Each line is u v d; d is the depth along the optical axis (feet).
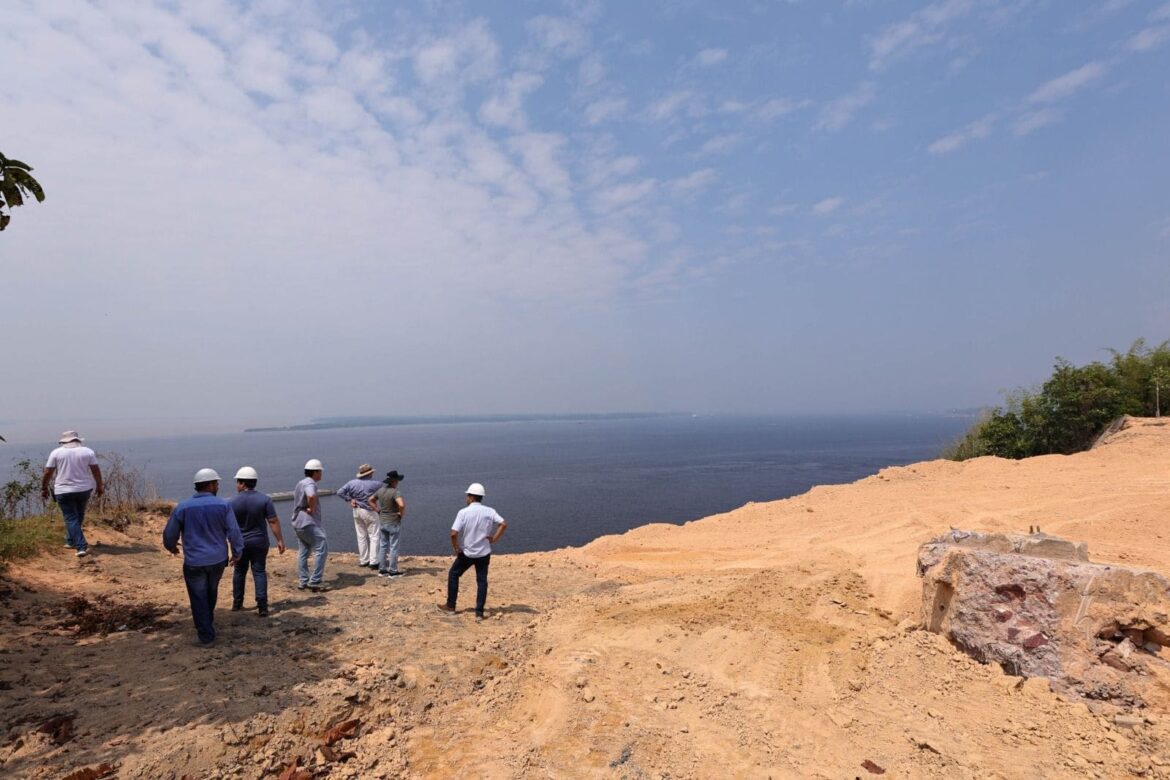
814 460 260.21
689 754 16.48
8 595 26.30
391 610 28.27
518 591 33.63
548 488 181.06
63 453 33.12
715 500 147.64
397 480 35.53
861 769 15.56
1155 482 47.91
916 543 39.86
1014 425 82.99
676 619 26.66
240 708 17.35
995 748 16.08
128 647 21.83
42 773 13.84
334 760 15.92
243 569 27.30
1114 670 17.57
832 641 24.14
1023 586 19.77
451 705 19.54
